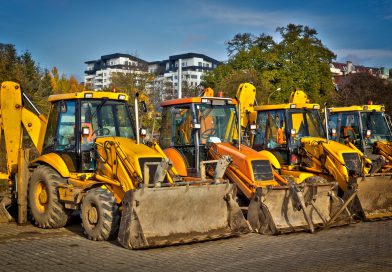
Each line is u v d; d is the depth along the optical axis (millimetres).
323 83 48188
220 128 11859
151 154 9477
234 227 9648
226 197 9680
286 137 13508
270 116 14070
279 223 10211
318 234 10102
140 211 8602
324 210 10984
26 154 10922
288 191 10422
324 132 14117
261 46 49031
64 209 10320
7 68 23766
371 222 11570
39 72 31125
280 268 7438
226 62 49125
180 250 8578
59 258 7922
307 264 7688
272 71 44656
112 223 9070
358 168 12781
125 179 9297
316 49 48750
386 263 7789
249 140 14406
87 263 7625
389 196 12266
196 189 9203
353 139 15969
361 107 16000
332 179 12750
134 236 8500
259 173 10930
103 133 10594
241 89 15531
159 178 8789
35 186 10672
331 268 7465
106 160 9750
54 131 10797
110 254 8211
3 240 9250
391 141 16016
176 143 12031
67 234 9836
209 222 9500
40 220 10453
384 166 14844
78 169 10164
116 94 10805
